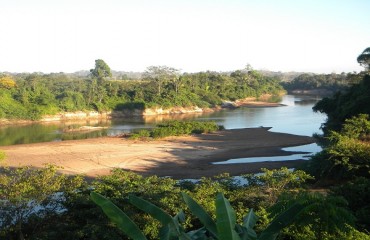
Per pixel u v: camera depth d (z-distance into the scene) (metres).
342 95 54.38
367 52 63.41
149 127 59.53
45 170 13.77
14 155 35.56
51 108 71.75
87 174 28.52
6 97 70.38
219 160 33.53
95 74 111.38
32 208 12.60
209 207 12.51
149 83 91.38
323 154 22.61
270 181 14.30
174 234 5.80
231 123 61.84
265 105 93.81
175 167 30.94
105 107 77.56
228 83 105.06
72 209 12.62
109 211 5.47
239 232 6.09
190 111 83.25
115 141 43.88
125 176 15.73
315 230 7.73
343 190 12.52
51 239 11.14
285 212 6.16
